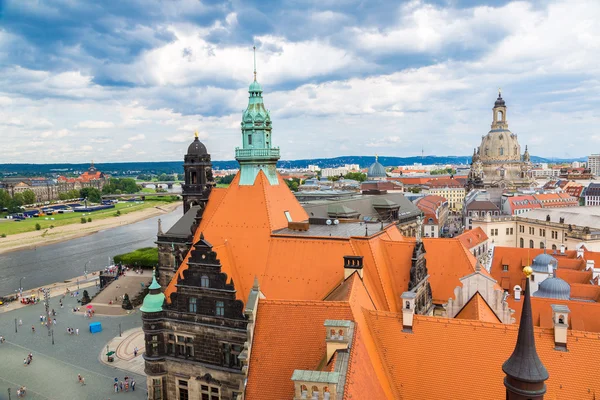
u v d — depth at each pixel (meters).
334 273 65.12
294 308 47.06
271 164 86.31
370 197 148.38
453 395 40.53
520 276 102.31
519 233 182.88
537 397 31.08
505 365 32.09
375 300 60.12
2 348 116.00
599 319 68.06
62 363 106.19
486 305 61.16
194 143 146.88
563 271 95.00
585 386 37.41
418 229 156.12
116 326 130.75
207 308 63.22
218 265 61.91
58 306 152.75
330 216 120.19
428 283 74.38
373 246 69.00
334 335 39.75
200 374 64.25
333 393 33.44
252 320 46.62
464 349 42.31
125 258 186.88
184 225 133.75
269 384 43.75
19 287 183.25
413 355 43.59
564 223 162.62
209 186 126.69
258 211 77.25
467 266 77.50
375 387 39.16
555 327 39.84
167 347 66.75
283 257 69.81
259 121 84.06
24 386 94.56
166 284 134.38
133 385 93.31
